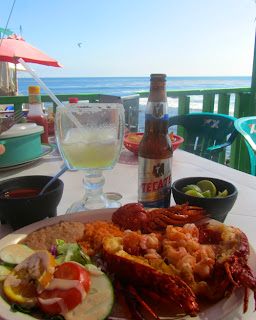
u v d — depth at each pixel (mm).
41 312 557
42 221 862
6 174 1489
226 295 585
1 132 1463
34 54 4125
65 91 35781
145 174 936
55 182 986
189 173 1489
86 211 924
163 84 888
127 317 562
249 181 1381
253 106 3725
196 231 780
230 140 2691
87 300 567
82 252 704
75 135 1046
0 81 5562
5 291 579
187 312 540
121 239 759
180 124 3197
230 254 662
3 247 740
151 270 625
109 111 1056
